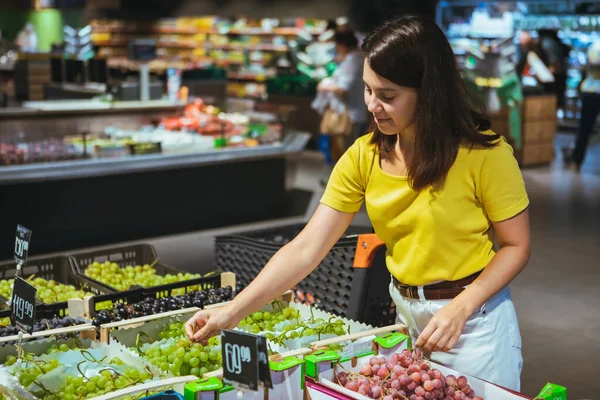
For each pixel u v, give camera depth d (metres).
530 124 10.69
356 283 3.32
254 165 7.91
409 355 2.21
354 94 8.84
